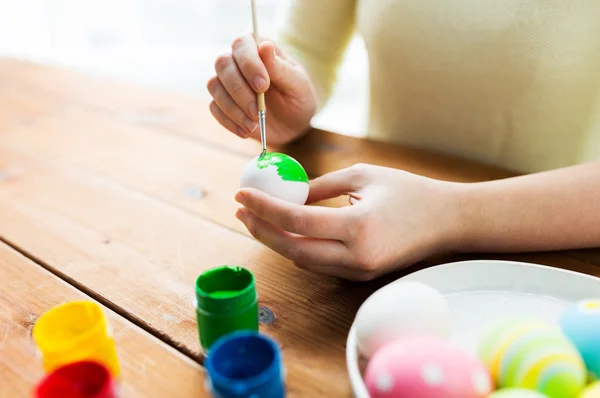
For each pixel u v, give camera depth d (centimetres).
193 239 62
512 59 73
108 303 54
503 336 44
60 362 44
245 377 43
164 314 52
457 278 52
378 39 82
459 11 75
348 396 45
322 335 50
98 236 63
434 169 70
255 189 52
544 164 76
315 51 89
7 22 222
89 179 75
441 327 45
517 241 56
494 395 40
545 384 42
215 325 46
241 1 195
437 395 40
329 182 56
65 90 113
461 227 55
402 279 50
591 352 43
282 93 73
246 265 58
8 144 88
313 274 56
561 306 50
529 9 71
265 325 51
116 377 47
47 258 60
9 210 69
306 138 81
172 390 46
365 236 51
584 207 56
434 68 79
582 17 69
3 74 125
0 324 52
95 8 220
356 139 79
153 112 98
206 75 188
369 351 45
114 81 117
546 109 73
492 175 68
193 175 74
